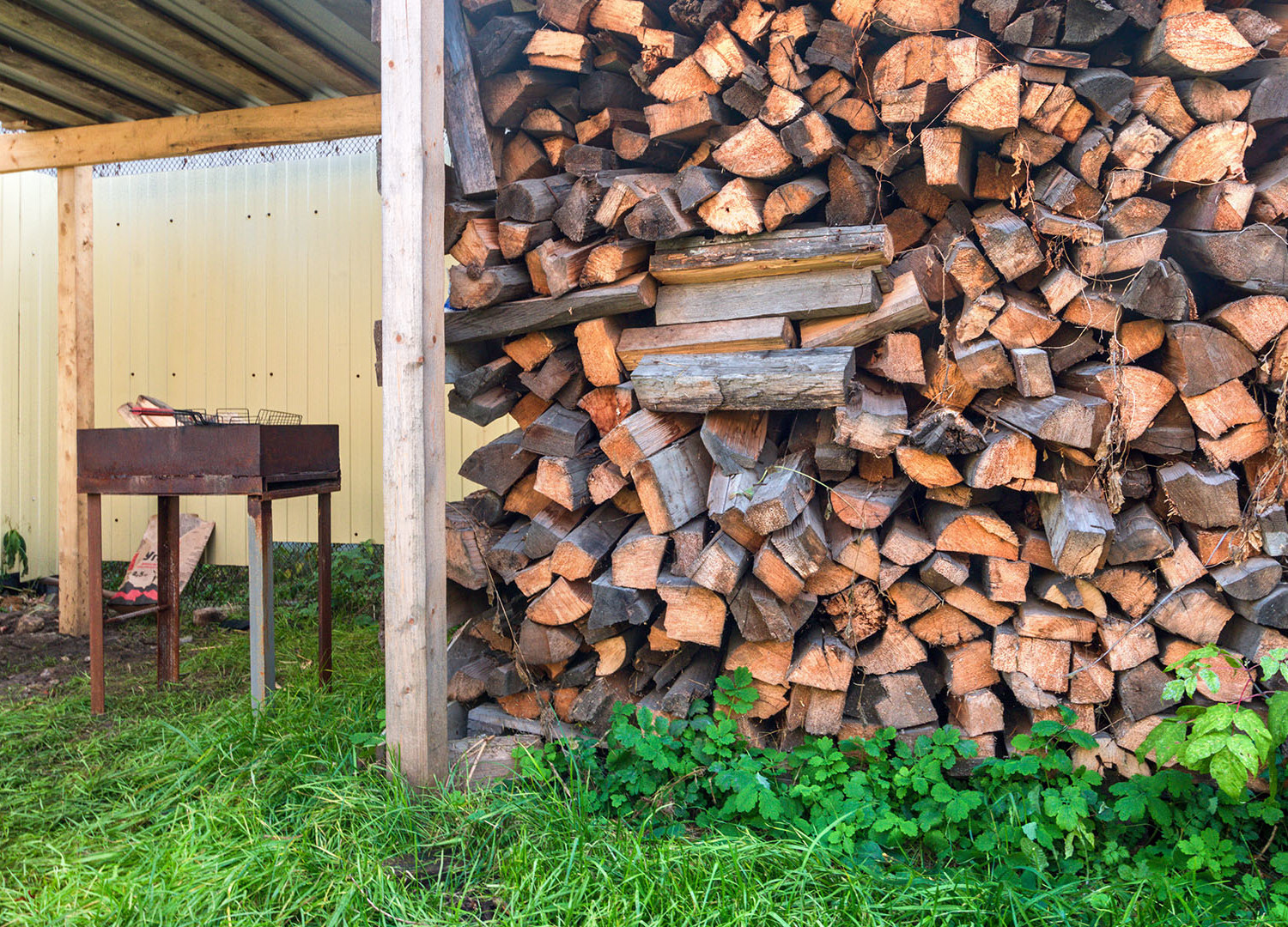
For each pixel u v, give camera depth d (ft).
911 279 7.41
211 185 18.26
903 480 7.84
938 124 7.28
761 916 5.77
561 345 8.71
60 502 15.16
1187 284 7.02
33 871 6.82
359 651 12.96
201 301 18.38
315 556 17.63
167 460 10.39
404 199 7.33
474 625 9.25
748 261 7.68
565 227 8.16
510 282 8.34
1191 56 6.77
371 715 9.39
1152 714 7.36
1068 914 6.10
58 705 10.89
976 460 7.14
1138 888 6.34
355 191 17.42
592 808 7.34
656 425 7.78
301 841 6.70
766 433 8.00
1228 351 6.97
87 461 10.79
